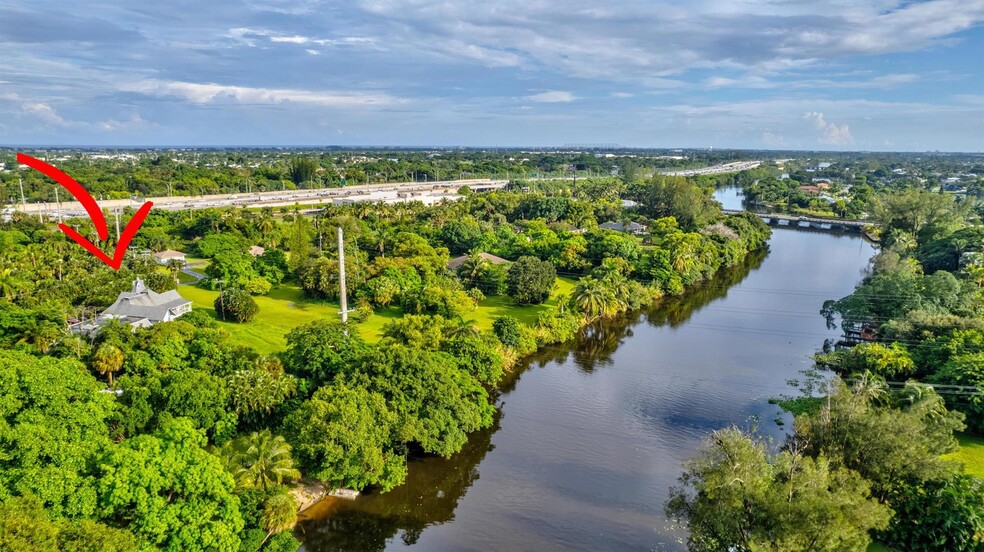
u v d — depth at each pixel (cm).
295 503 4872
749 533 3925
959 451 6169
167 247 15375
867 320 9631
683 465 4678
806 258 17850
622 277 12606
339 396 5644
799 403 7656
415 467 6209
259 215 17700
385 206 19600
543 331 10069
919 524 4703
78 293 10056
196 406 5638
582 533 5316
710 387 8388
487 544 5162
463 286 12219
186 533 4047
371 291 10925
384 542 5156
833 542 3559
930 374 7538
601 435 7019
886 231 18500
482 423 6588
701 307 12619
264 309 10912
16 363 4647
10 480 3794
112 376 6869
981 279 10669
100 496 3981
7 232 14400
